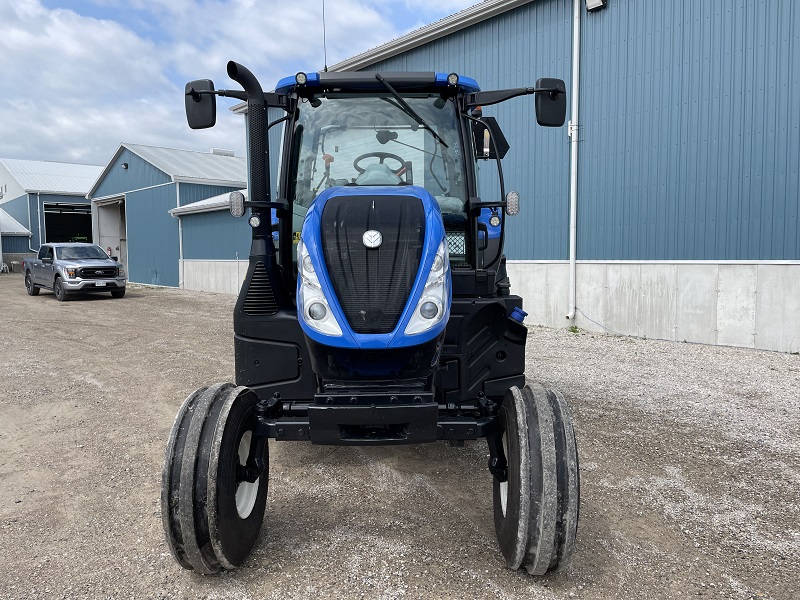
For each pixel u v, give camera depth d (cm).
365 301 302
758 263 884
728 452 474
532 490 279
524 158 1153
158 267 2538
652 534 347
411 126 429
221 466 287
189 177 2386
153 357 884
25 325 1239
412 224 316
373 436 313
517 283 1170
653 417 562
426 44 1312
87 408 616
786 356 841
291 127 427
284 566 316
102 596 292
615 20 1012
